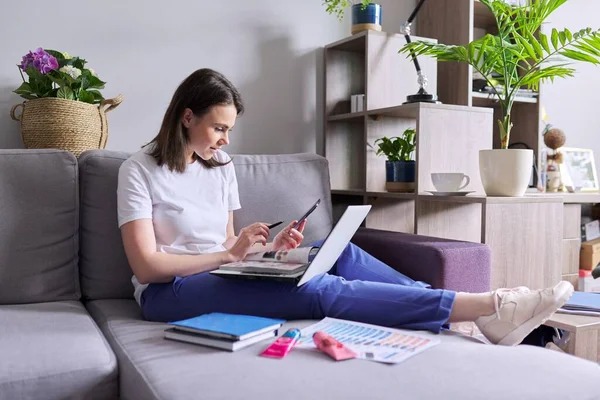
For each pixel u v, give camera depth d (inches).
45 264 64.3
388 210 95.0
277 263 56.7
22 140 80.4
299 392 36.2
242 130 97.7
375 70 95.3
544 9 78.9
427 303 51.2
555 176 113.5
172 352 45.4
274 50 99.7
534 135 109.7
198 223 62.9
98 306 63.1
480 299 50.9
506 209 73.7
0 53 80.4
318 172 83.3
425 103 82.4
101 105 78.1
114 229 67.3
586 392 37.5
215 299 55.1
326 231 80.2
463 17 102.0
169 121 61.4
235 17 96.1
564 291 49.6
